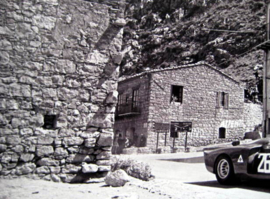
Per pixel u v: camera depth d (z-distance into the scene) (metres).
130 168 7.48
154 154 20.62
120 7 7.59
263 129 15.99
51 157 6.65
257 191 6.47
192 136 24.81
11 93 6.50
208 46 47.16
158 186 6.34
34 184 6.04
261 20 47.31
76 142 6.86
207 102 25.73
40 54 6.79
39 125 6.63
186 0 64.69
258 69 36.44
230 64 40.56
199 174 10.12
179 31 57.25
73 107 6.93
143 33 61.88
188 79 25.47
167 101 24.55
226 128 26.03
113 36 7.44
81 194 5.30
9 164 6.35
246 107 27.33
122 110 26.97
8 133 6.39
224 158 7.38
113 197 4.98
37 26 6.82
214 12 57.00
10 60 6.55
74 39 7.09
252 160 6.70
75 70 7.03
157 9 68.69
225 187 6.91
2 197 4.90
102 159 7.03
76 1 7.20
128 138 25.97
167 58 52.16
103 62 7.29
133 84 26.55
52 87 6.80
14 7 6.69
